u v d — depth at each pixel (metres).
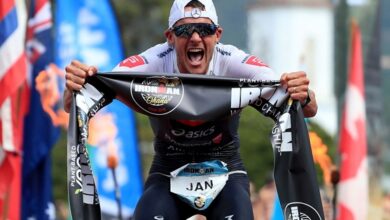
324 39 57.97
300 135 10.45
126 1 65.19
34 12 16.72
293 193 10.42
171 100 10.63
